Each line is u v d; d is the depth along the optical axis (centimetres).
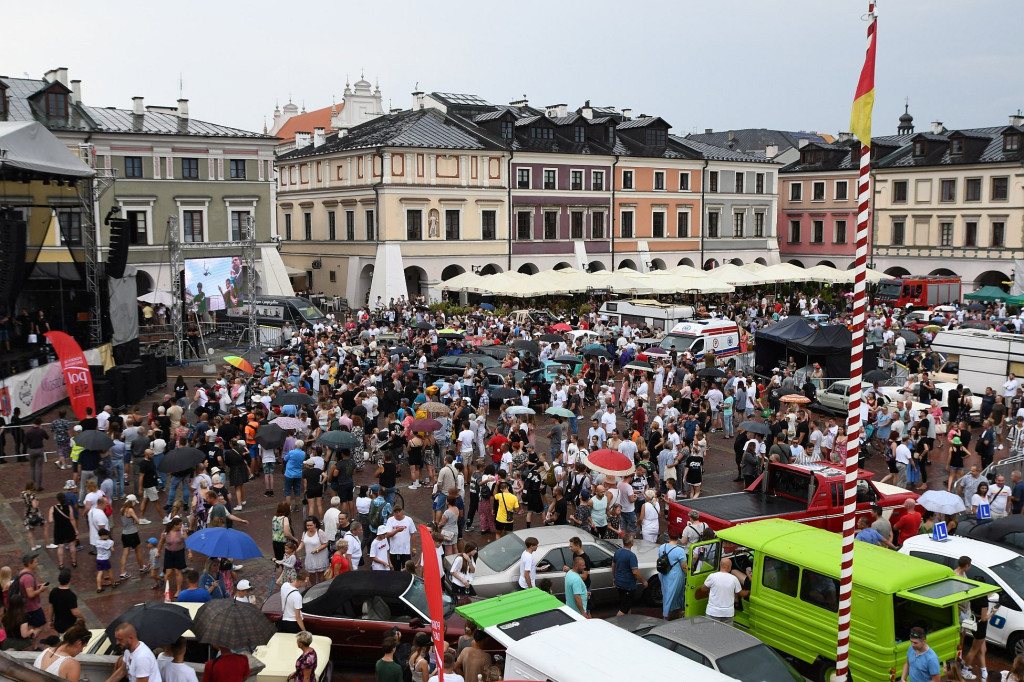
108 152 5250
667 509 2059
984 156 7125
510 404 3083
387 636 1213
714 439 3064
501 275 5447
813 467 1927
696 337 3947
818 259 8412
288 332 4619
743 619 1431
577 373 3550
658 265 7612
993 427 2536
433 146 6231
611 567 1662
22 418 2988
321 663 1245
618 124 7781
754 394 3192
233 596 1572
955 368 3628
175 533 1659
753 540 1424
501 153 6569
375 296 6188
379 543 1675
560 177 6919
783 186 8656
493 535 2045
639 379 3497
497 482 1981
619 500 1972
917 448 2433
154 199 5441
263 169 5853
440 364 3588
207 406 2811
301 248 7200
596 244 7162
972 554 1520
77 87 5419
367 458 2695
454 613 1420
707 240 7856
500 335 4434
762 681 1103
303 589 1468
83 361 2772
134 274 3897
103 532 1720
